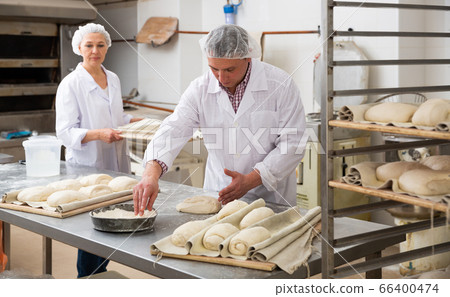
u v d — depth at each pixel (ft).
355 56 11.43
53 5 13.20
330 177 4.20
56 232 5.67
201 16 14.82
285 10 12.97
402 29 10.92
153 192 5.95
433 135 3.61
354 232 5.31
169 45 14.80
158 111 14.87
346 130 10.93
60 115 9.64
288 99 7.04
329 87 4.06
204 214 6.14
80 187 7.20
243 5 13.92
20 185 7.65
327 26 3.97
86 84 9.76
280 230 5.17
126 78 16.24
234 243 4.58
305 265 4.49
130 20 15.58
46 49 14.30
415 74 11.23
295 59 12.92
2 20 13.01
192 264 4.56
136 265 4.80
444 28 11.02
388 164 4.27
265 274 4.30
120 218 5.43
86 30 9.73
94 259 8.14
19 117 14.19
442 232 4.90
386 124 3.99
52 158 8.30
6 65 13.42
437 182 3.87
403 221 5.68
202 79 7.20
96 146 9.90
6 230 9.11
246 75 6.91
